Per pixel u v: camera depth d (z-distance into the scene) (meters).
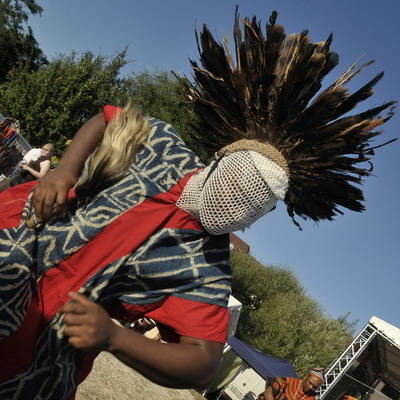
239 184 1.33
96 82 22.03
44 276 1.31
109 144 1.42
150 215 1.37
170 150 1.50
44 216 1.30
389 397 19.33
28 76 22.20
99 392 4.25
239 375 14.29
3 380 1.27
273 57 1.62
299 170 1.64
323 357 18.22
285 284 23.94
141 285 1.39
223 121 1.69
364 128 1.56
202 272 1.40
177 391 6.23
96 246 1.33
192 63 1.73
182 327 1.34
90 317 1.02
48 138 21.95
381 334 14.14
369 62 1.61
